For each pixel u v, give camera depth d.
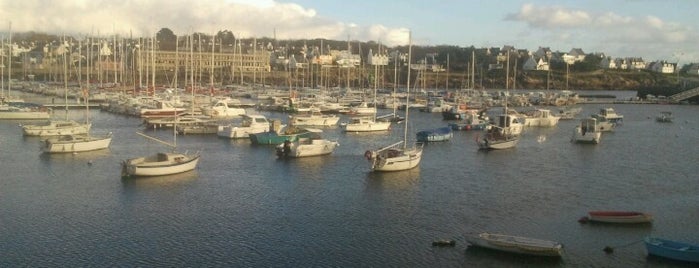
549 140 95.94
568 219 47.31
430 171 66.25
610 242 41.50
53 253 38.81
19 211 47.97
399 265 37.38
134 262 37.50
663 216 48.41
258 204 51.09
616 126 122.44
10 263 37.00
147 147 80.62
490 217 47.81
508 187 58.81
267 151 78.56
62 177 60.16
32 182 57.94
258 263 37.69
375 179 61.25
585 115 147.25
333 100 153.50
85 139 76.25
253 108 146.75
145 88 167.38
